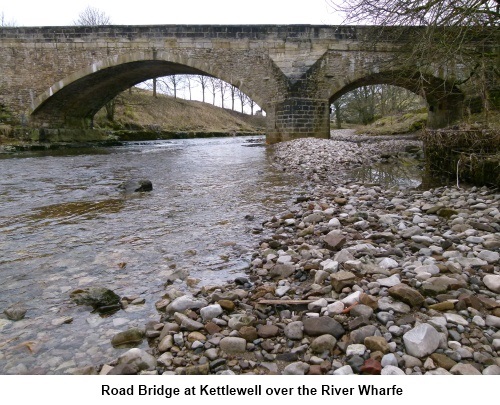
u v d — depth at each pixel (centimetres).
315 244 466
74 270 421
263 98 2322
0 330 299
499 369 219
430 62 919
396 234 480
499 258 375
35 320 314
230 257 450
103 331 295
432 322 264
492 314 277
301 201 734
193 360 249
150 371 240
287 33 2259
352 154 1496
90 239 536
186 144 2891
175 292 347
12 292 368
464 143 850
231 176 1104
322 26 2231
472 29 839
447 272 352
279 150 1834
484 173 765
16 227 602
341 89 2322
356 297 300
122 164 1467
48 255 471
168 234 551
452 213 557
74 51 2419
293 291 343
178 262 439
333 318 280
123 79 2792
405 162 1345
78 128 2955
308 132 2258
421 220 532
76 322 309
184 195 838
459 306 286
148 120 4700
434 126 2669
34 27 2433
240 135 5394
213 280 383
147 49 2350
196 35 2319
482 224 479
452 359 230
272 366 242
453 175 884
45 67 2467
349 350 243
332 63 2252
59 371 246
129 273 410
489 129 809
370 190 788
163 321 303
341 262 386
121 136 3384
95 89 2764
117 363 251
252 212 670
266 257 432
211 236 535
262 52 2295
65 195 862
